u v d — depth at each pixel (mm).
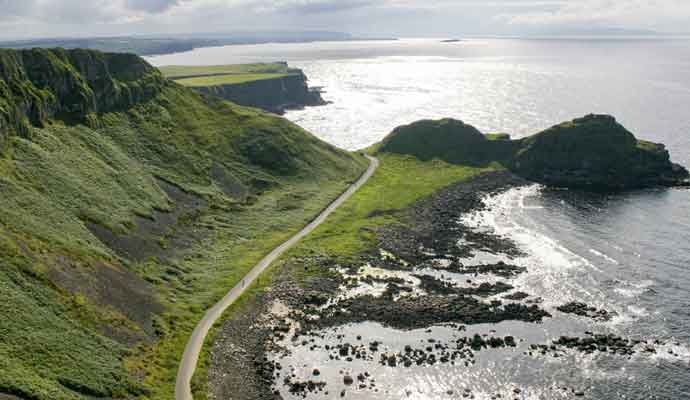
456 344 74562
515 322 80188
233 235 113125
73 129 119875
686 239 112000
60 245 78688
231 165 146250
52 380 54281
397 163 174375
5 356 53688
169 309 80375
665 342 75625
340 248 107062
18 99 106000
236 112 171750
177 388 62875
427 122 190000
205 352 70625
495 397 64312
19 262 67812
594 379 67688
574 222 123062
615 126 160375
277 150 156875
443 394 64750
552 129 162750
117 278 81000
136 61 160500
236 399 62125
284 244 110062
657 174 153875
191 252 102438
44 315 62781
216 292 88000
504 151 172875
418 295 88312
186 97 168500
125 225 99188
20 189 86938
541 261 102250
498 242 111625
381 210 131500
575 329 78625
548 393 65125
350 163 168875
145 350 68188
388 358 71062
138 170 122812
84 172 106938
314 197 139250
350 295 88312
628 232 116500
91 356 61094
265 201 133875
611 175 153375
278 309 83312
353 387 65438
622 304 86000
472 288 91188
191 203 122500
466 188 149500
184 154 140750
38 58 120188
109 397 56500
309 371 68312
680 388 66062
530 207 134250
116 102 141750
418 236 115125
